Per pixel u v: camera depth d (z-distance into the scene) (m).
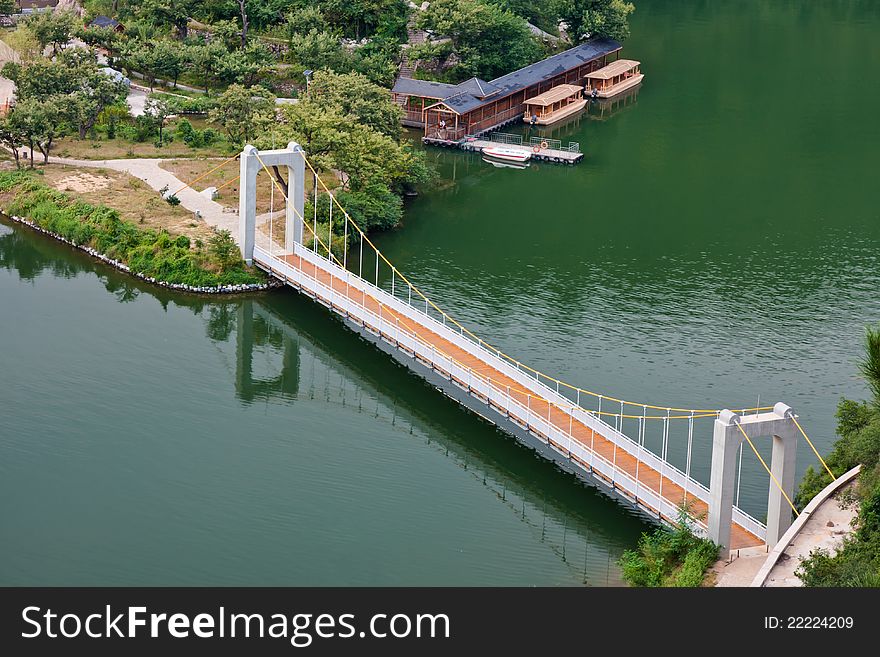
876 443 114.38
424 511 125.06
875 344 102.69
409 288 173.88
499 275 179.88
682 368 151.00
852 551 101.56
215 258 172.88
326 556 116.75
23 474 128.00
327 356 157.25
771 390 145.75
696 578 107.25
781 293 175.25
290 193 171.88
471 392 139.75
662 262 186.00
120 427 137.88
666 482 123.12
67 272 177.00
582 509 126.00
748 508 123.69
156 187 198.38
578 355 154.00
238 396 146.50
